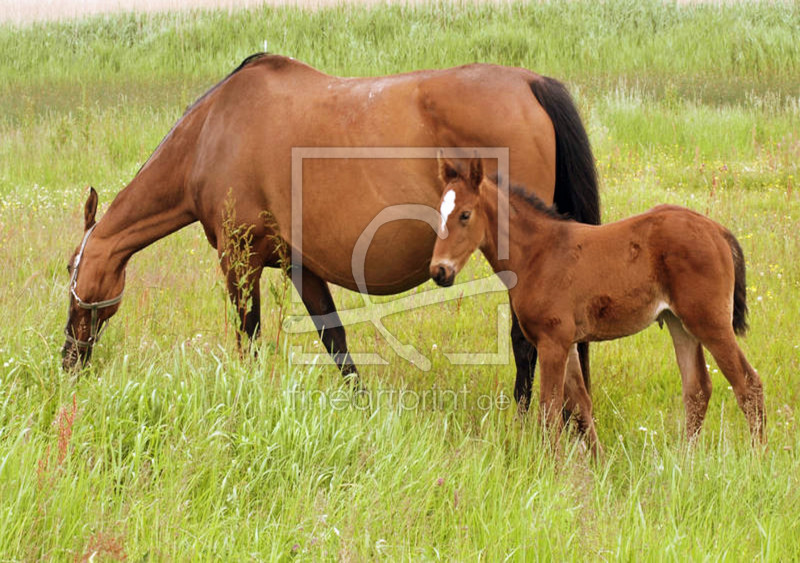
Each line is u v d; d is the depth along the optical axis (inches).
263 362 354.9
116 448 311.0
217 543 258.1
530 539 263.9
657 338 479.2
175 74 1549.0
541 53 1530.5
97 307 418.9
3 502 257.0
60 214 713.6
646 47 1556.3
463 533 277.3
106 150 936.9
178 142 415.2
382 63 1498.5
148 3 1972.2
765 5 1713.8
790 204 720.3
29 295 477.4
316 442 311.9
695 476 301.9
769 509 283.7
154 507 272.5
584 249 335.6
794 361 431.8
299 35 1641.2
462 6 1774.1
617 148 905.5
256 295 410.9
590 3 1761.8
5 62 1583.4
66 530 256.8
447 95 367.9
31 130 998.4
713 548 259.6
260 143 389.1
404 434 335.6
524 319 346.3
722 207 713.0
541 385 341.1
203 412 326.6
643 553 255.4
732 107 1163.9
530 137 365.1
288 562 263.0
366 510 277.7
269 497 293.3
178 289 552.7
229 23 1701.5
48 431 315.9
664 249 323.6
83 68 1569.9
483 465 322.0
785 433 335.6
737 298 334.3
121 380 337.7
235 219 399.2
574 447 313.6
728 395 406.6
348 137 374.9
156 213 422.9
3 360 360.5
